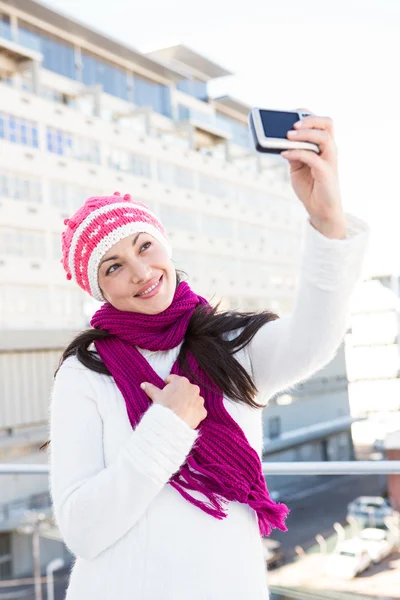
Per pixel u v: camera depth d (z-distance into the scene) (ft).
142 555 3.65
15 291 82.07
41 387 75.72
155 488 3.49
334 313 3.60
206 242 118.83
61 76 99.60
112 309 4.17
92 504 3.53
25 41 90.94
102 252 3.96
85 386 3.97
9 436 71.15
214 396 3.90
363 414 117.70
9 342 72.43
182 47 125.59
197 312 4.18
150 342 4.03
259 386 4.17
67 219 4.23
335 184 3.39
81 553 3.64
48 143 89.20
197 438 3.77
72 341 4.24
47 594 11.96
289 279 139.54
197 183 118.21
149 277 3.97
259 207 133.49
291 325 3.84
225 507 3.76
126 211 4.06
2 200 81.71
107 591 3.64
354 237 3.46
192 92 127.44
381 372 122.83
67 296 88.17
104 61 109.09
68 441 3.86
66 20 97.86
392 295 123.75
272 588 8.62
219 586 3.62
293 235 142.61
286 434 100.01
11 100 84.17
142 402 3.83
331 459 101.76
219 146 131.54
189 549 3.65
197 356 3.99
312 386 110.52
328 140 3.37
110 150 99.76
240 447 3.78
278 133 3.31
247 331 4.13
